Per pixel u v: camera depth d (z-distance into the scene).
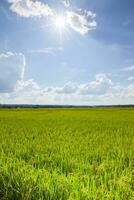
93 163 7.05
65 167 6.62
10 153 8.45
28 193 4.52
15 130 16.88
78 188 4.55
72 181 5.03
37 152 8.72
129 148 9.54
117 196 4.23
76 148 9.25
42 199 4.31
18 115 44.16
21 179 5.04
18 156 8.20
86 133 15.02
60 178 5.05
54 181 4.91
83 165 6.54
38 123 24.12
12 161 7.10
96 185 5.14
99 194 4.41
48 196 4.42
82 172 5.99
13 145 10.16
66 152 8.32
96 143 10.70
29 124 22.81
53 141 11.30
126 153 8.42
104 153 8.48
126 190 4.59
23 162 6.78
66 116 39.78
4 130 16.88
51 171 6.25
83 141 11.11
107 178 5.60
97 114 47.50
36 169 6.13
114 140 11.75
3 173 5.47
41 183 4.90
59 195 4.38
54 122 25.66
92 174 5.99
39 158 7.74
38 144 10.35
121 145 10.02
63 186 4.70
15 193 4.66
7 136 13.51
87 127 19.42
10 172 5.53
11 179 5.10
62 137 12.66
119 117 36.06
